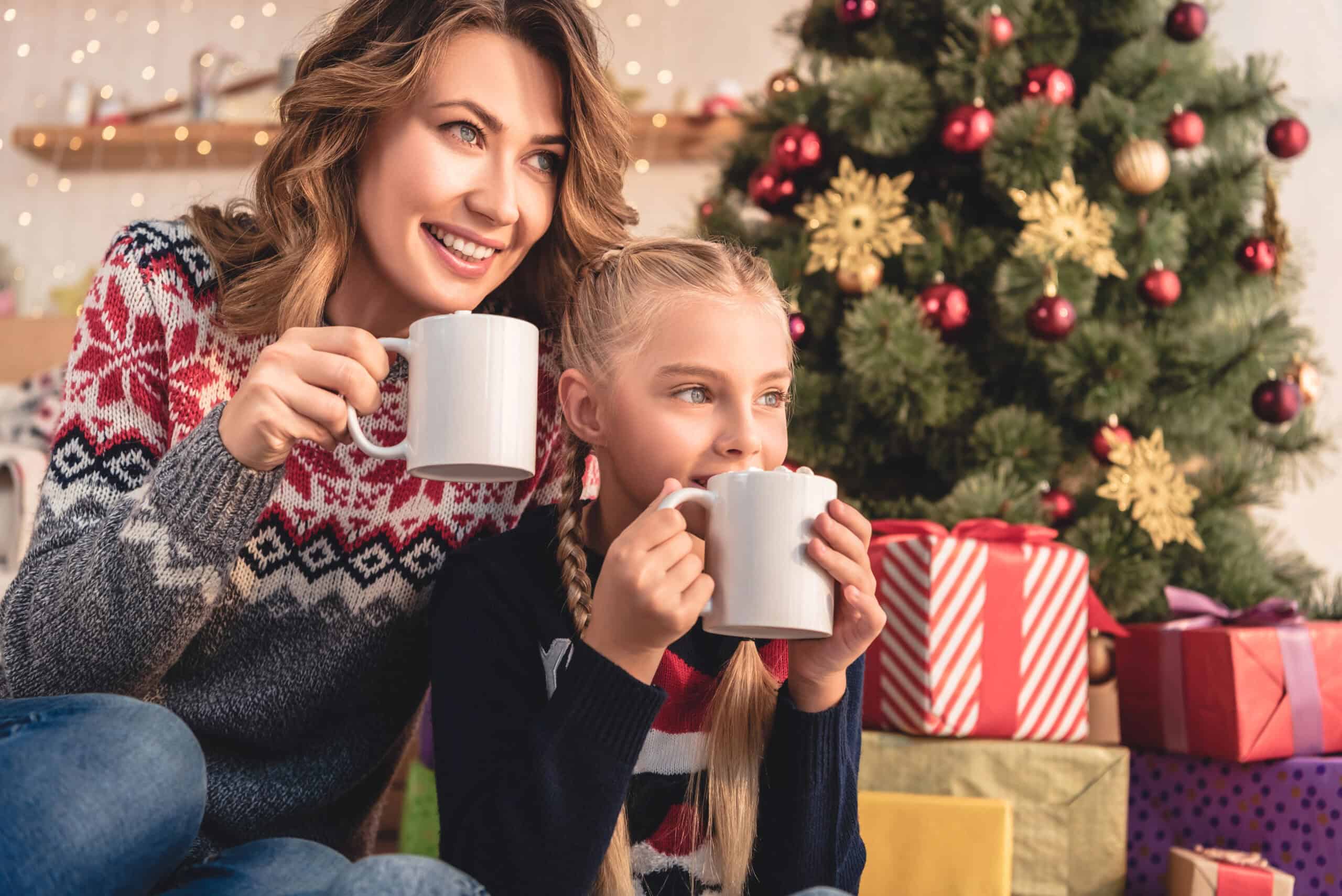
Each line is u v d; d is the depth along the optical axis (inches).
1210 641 54.7
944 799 48.9
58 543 33.7
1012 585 54.1
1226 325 79.1
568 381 37.8
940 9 77.2
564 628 35.4
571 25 37.4
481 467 31.4
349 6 38.2
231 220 40.3
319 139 37.1
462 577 36.1
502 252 38.3
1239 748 52.9
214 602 31.9
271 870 29.3
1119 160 73.2
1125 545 71.1
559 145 38.5
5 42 154.1
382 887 22.9
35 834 25.2
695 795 35.2
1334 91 126.5
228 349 38.0
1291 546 111.7
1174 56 78.4
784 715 33.8
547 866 29.8
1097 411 70.9
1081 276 71.3
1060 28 77.7
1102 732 59.0
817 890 25.2
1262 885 49.4
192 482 30.1
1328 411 122.1
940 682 52.4
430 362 30.4
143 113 148.3
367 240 37.8
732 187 85.4
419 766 64.1
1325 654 55.2
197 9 153.9
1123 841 52.0
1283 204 126.2
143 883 27.1
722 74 148.8
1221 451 78.7
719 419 35.0
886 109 72.3
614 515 37.3
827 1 81.4
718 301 35.2
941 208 74.7
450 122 36.3
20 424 92.5
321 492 37.7
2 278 142.2
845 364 73.8
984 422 71.3
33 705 28.5
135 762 27.2
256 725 37.0
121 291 37.0
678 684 36.0
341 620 37.8
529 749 30.7
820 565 30.0
